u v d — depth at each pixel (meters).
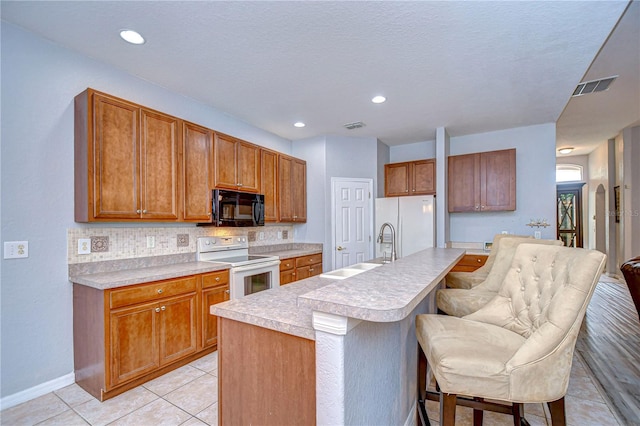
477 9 1.94
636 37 2.69
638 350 2.99
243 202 3.55
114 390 2.18
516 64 2.63
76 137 2.38
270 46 2.34
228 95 3.24
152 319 2.39
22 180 2.15
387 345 1.50
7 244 2.08
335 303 1.03
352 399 1.12
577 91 3.82
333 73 2.77
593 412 2.00
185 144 2.94
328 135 4.75
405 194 4.90
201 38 2.24
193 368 2.60
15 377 2.10
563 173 8.23
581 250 1.30
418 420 1.75
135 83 2.82
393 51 2.42
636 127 5.58
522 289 1.57
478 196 4.45
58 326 2.30
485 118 4.02
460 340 1.37
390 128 4.43
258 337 1.34
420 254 2.64
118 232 2.67
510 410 1.54
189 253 3.25
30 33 2.18
